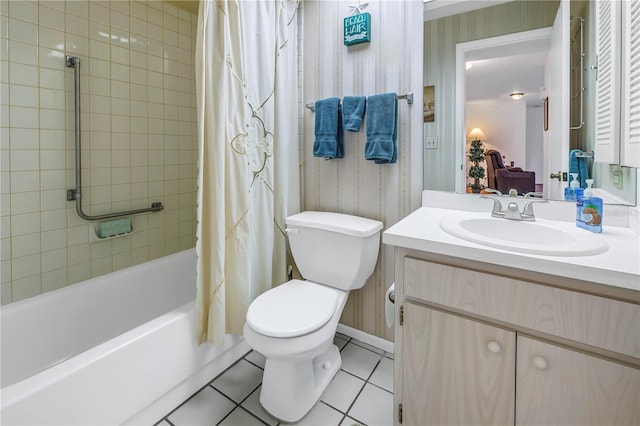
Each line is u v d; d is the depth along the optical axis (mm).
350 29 1689
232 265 1506
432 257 1018
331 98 1719
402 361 1093
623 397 752
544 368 836
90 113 1792
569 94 1241
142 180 2066
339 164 1844
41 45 1591
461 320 958
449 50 1475
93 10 1771
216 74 1380
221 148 1389
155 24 2074
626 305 733
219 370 1580
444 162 1519
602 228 1108
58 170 1688
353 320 1906
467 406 972
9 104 1515
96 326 1583
